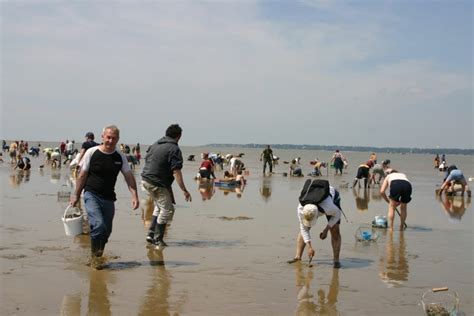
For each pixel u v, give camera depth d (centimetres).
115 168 808
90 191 802
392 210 1276
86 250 890
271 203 1750
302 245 885
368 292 714
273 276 781
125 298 643
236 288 708
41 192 1812
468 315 627
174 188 2212
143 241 1003
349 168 5075
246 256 908
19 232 1032
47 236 1001
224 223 1268
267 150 3566
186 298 655
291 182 2825
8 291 652
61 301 623
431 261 921
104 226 798
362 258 932
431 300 681
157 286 700
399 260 922
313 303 656
